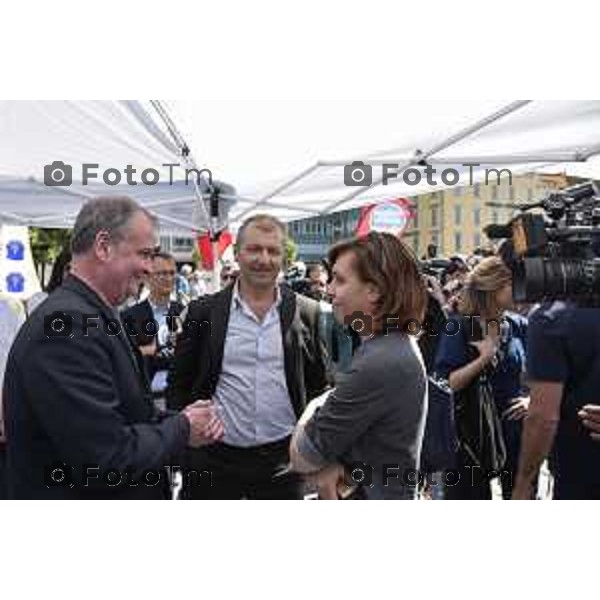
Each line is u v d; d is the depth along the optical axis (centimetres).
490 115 324
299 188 539
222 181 501
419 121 358
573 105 311
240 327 286
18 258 557
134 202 188
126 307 384
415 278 185
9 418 175
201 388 289
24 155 418
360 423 176
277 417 287
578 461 223
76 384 166
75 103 322
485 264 299
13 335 312
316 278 670
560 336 220
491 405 304
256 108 346
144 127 359
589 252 187
